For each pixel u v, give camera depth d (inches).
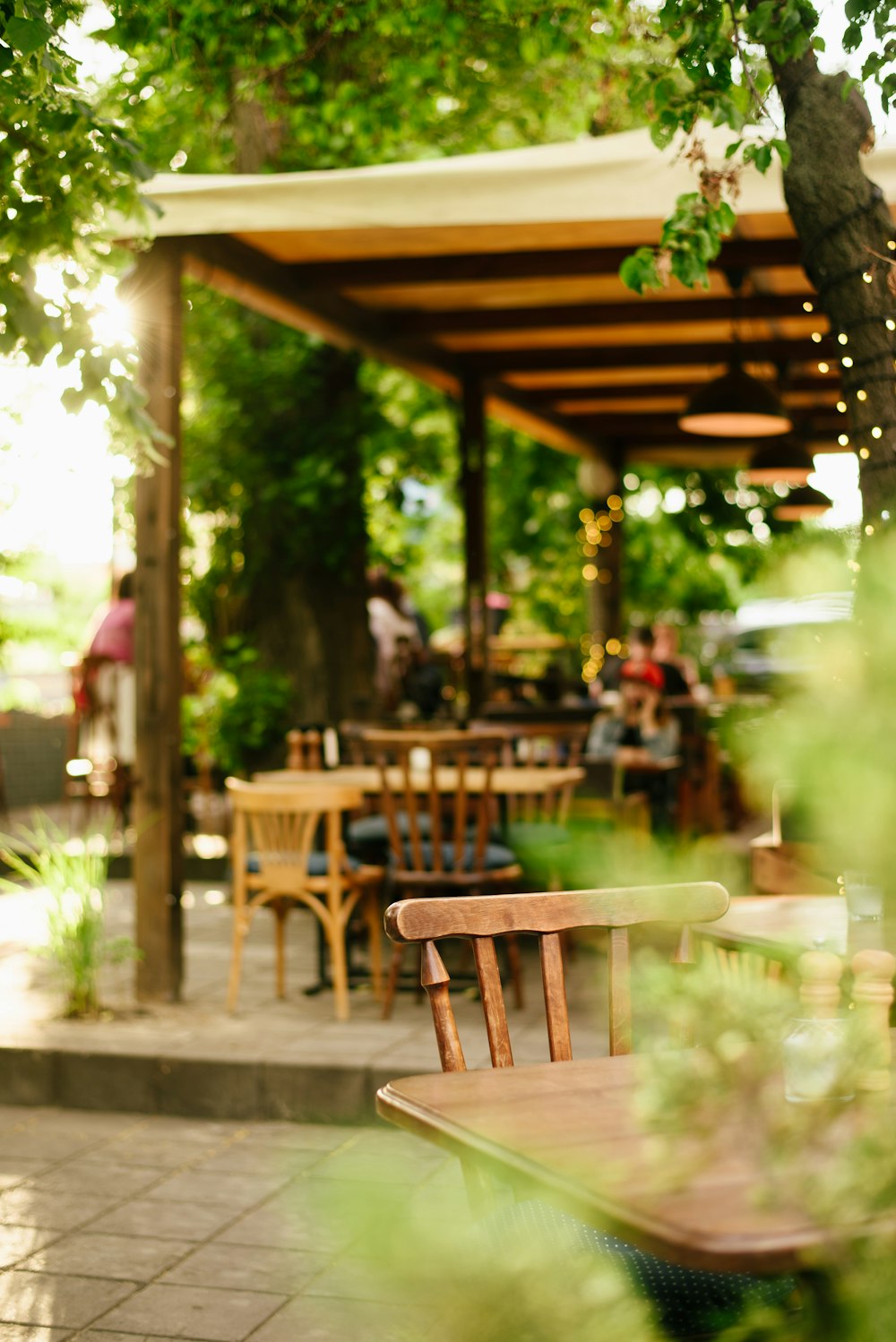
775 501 372.2
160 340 252.2
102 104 214.2
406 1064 205.6
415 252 299.0
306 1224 165.5
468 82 332.5
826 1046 66.4
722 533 677.3
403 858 251.3
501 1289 47.6
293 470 409.1
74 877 244.5
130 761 398.6
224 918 354.3
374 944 258.5
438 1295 47.7
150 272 252.7
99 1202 174.9
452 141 388.5
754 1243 55.1
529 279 297.6
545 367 407.8
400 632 454.0
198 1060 210.8
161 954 250.8
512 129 454.6
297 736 311.9
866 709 52.5
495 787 259.9
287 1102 207.8
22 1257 157.8
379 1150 193.3
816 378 413.1
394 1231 48.6
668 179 208.8
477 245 291.6
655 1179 57.8
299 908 357.4
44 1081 217.6
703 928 128.9
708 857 134.9
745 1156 56.4
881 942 117.3
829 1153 57.1
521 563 739.4
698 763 394.9
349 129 284.2
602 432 531.2
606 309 344.8
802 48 134.2
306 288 306.3
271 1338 136.5
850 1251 49.9
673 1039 59.2
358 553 414.9
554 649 632.4
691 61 145.3
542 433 500.7
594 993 264.4
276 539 408.5
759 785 54.4
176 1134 202.7
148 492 251.6
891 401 136.9
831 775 52.8
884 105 137.2
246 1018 241.6
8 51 145.1
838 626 53.3
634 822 340.8
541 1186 65.5
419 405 585.0
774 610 54.6
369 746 250.4
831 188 137.7
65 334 165.5
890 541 52.6
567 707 411.2
